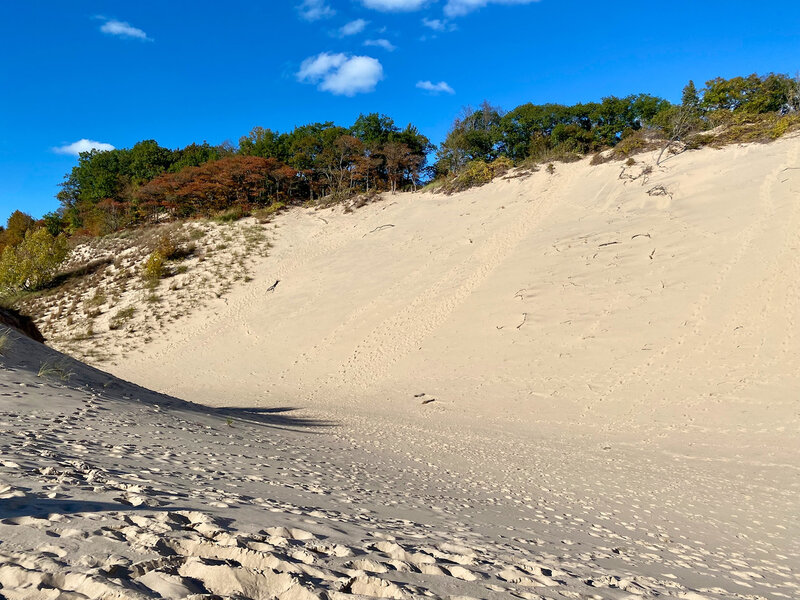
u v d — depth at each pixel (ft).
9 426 17.04
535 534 16.25
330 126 217.56
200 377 89.40
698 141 113.91
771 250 74.74
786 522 24.91
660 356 65.21
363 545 10.14
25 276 139.03
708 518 24.50
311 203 167.02
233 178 171.01
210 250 141.69
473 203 134.72
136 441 19.94
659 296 75.97
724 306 69.10
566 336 75.66
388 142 184.14
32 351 34.45
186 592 6.15
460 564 10.10
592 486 30.32
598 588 10.11
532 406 61.67
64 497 9.71
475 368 75.25
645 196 103.50
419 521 14.94
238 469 18.53
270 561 7.64
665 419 52.90
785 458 39.93
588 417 56.44
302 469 21.90
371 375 80.84
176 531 8.59
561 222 108.27
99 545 7.37
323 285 117.08
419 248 120.88
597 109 156.25
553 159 139.44
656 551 16.63
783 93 137.90
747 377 56.80
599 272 86.99
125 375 91.50
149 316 116.67
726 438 46.32
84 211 213.66
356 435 43.93
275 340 100.48
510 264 99.76
